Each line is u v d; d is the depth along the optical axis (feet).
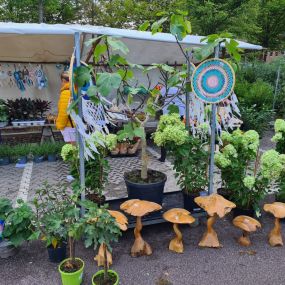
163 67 10.46
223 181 11.90
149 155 19.92
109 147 10.43
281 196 11.68
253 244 9.79
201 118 11.39
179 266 8.64
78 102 8.76
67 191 13.85
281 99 27.43
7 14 37.93
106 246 7.66
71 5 44.14
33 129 22.95
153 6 41.42
